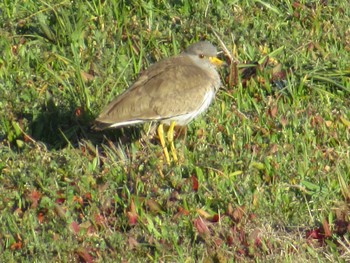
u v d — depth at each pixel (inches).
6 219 473.1
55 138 546.6
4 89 567.2
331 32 634.8
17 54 606.2
